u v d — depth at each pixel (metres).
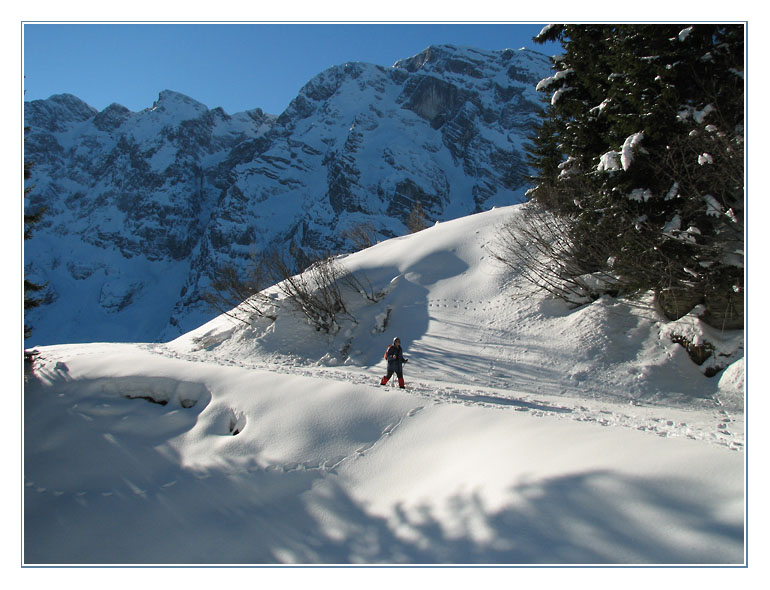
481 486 6.47
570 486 5.64
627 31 14.57
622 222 15.72
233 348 22.45
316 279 23.88
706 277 13.87
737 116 12.96
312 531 7.44
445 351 18.05
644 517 4.90
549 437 7.32
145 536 8.58
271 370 14.89
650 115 13.74
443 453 8.27
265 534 7.71
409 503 7.07
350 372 16.03
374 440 9.47
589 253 18.19
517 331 17.84
